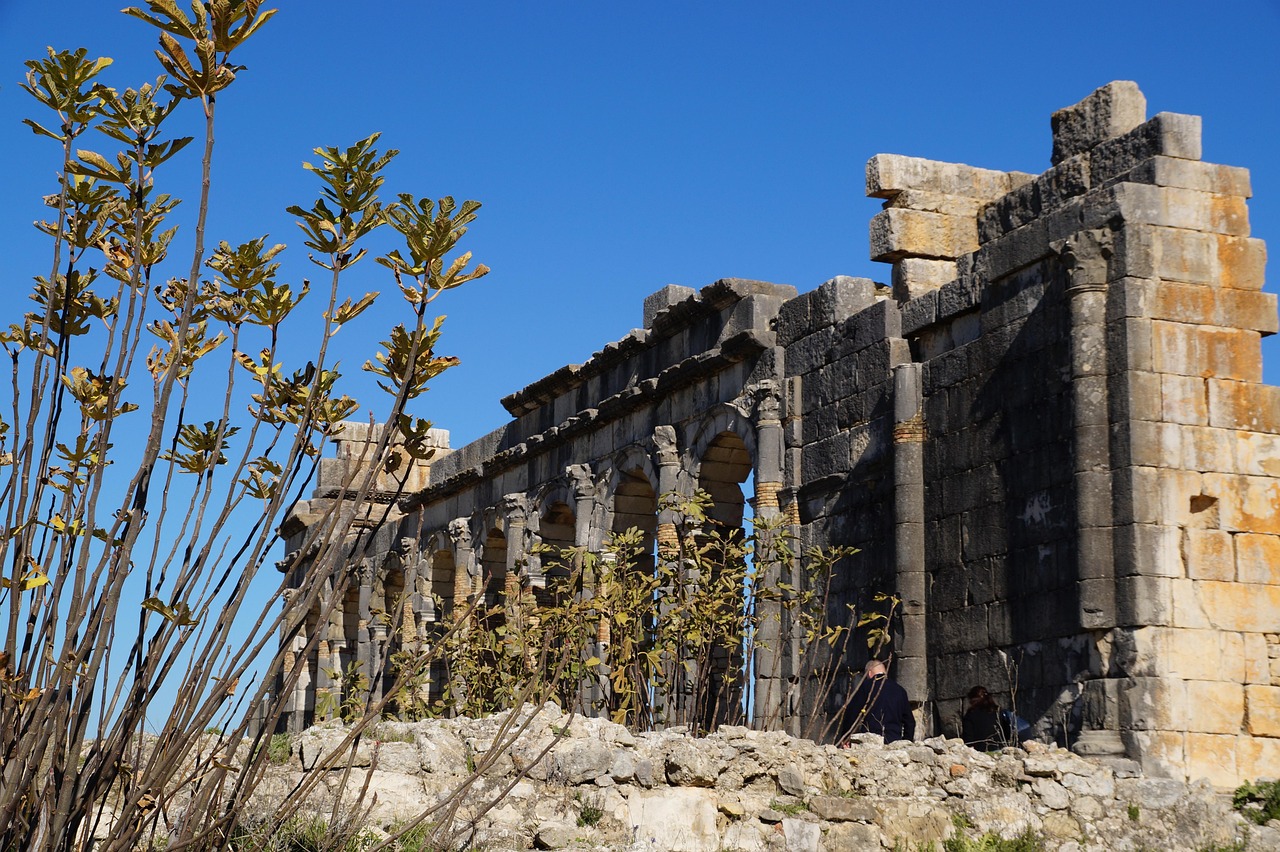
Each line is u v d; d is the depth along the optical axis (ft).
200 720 26.27
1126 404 64.69
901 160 84.38
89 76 26.18
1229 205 67.77
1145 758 61.00
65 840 26.03
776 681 86.63
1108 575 64.28
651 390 102.68
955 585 73.72
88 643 25.75
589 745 48.57
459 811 45.62
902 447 77.71
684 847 47.06
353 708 69.46
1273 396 66.33
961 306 76.48
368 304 27.66
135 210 26.35
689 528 89.30
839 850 48.78
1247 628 63.82
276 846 34.83
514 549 120.88
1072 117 73.05
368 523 26.99
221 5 25.14
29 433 25.49
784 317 92.17
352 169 26.76
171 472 26.63
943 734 73.05
